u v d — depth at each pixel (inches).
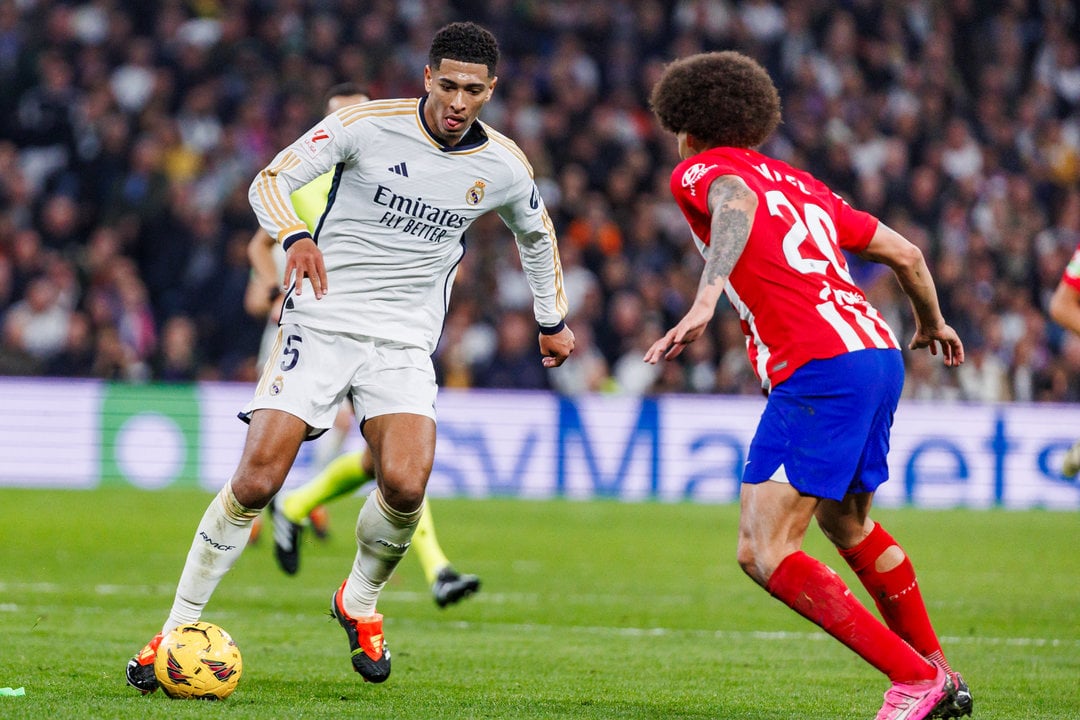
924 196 2659.9
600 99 2770.7
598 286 2377.0
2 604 986.1
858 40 2972.4
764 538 577.9
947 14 3100.4
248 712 586.2
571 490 2079.2
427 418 674.8
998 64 3065.9
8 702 597.0
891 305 2268.7
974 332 2345.0
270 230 631.2
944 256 2425.0
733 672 771.4
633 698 676.7
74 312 2214.6
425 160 665.6
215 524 650.8
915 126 2859.3
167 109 2511.1
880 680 749.3
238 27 2610.7
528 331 2352.4
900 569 633.0
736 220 574.2
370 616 701.3
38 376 2106.3
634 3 2861.7
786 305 583.5
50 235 2343.8
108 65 2564.0
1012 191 2768.2
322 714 590.6
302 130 2464.3
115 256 2236.7
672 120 629.0
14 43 2573.8
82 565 1242.0
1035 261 2632.9
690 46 2790.4
